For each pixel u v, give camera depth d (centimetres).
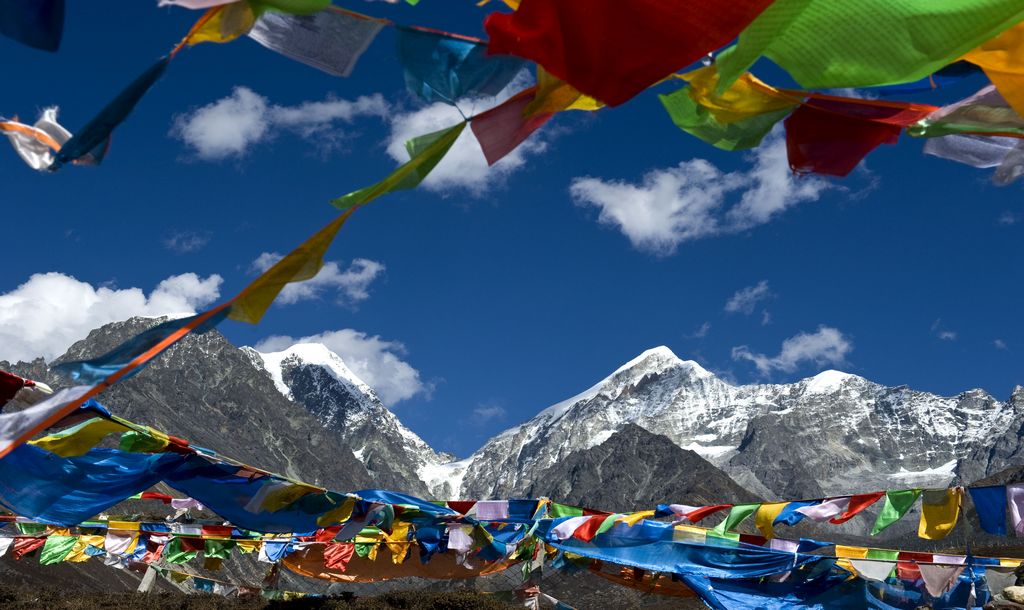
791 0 394
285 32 484
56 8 383
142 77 445
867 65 427
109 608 2641
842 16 418
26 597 2831
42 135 514
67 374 471
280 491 1248
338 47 488
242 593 2530
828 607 1650
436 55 495
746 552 1641
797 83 439
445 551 1719
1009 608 1521
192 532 1947
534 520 1658
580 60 412
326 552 1880
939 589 1622
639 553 1647
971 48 418
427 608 2356
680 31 399
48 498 1108
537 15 415
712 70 538
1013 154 584
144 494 1745
